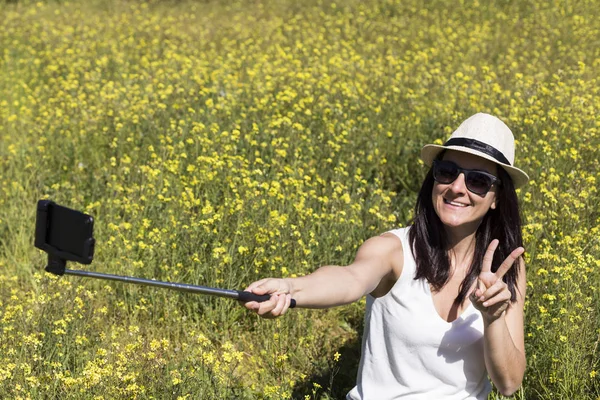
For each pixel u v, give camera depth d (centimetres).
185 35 1262
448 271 297
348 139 755
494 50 1132
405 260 298
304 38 1224
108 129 791
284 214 573
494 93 831
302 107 793
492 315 274
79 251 228
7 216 660
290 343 507
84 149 774
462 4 1455
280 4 1552
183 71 942
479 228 310
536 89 854
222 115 793
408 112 829
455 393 295
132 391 410
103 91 863
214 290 250
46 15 1491
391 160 747
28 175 726
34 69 1065
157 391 422
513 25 1284
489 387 307
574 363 436
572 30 1238
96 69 1008
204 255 555
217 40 1243
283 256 554
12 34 1293
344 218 600
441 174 299
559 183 645
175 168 647
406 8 1466
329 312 545
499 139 303
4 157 773
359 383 311
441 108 812
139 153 745
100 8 1590
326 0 1529
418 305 294
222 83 927
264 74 952
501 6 1448
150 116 797
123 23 1394
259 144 738
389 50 1093
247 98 866
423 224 302
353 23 1357
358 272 281
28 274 606
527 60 1063
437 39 1198
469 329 292
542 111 758
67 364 462
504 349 278
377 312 303
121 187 653
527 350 462
